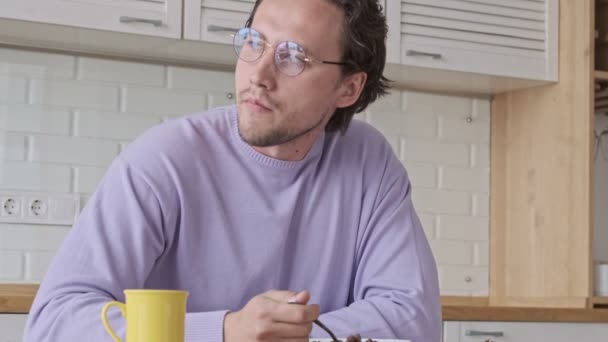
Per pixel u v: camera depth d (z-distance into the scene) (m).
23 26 3.01
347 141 1.88
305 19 1.67
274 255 1.74
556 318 3.39
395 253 1.81
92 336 1.40
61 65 3.32
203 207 1.70
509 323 3.32
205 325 1.34
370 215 1.85
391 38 3.47
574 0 3.75
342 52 1.74
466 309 3.25
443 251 3.91
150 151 1.67
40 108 3.28
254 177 1.74
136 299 1.13
